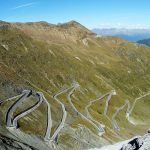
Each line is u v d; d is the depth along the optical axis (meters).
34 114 153.88
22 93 175.75
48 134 143.62
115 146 174.38
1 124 125.75
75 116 189.75
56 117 169.00
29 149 110.25
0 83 170.88
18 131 127.38
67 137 152.00
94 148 161.12
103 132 188.38
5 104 149.75
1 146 97.81
